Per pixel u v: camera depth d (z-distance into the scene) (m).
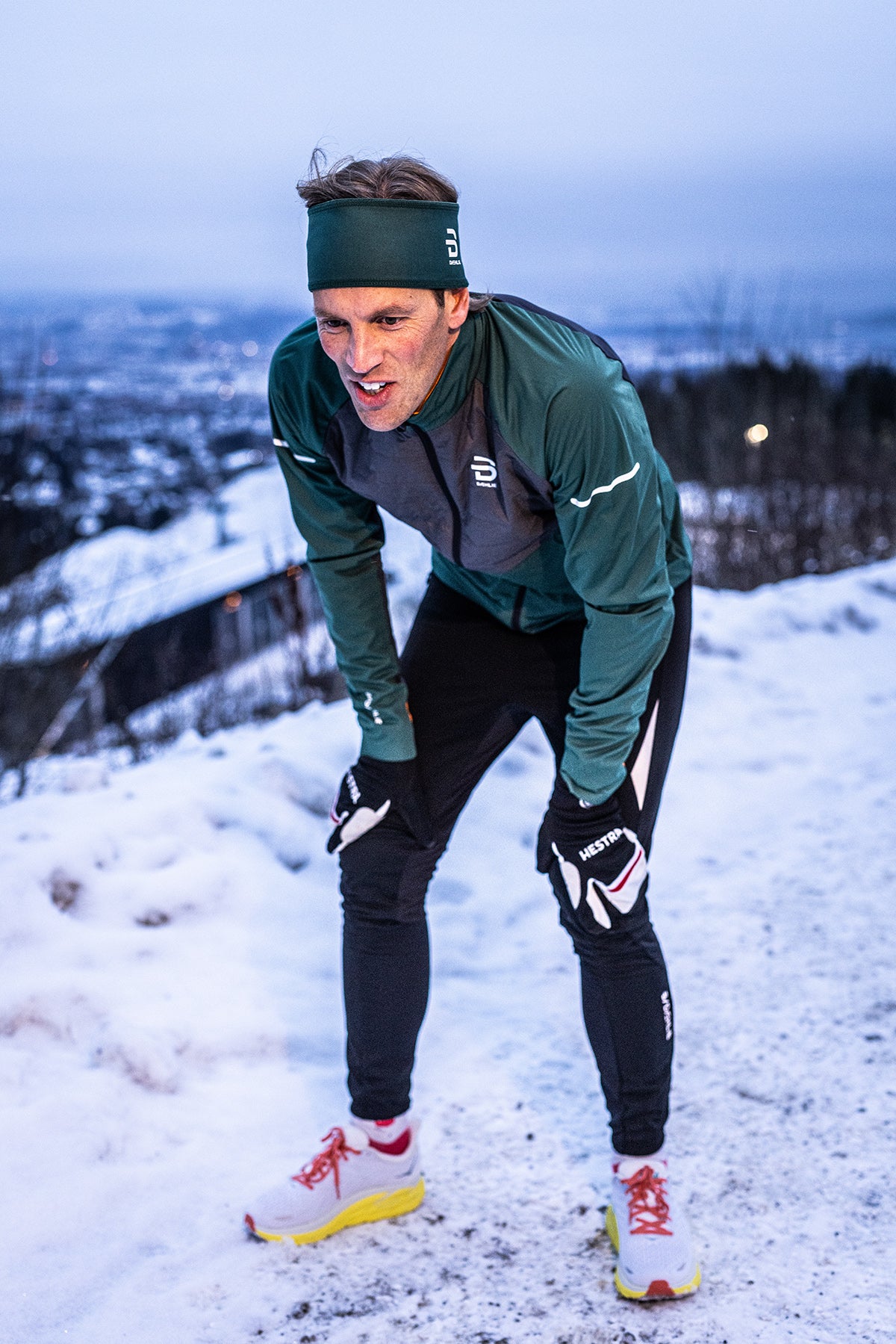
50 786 5.35
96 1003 2.50
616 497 1.58
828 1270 1.88
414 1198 2.05
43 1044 2.41
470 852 3.56
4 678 6.04
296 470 1.88
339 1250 1.96
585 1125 2.29
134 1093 2.29
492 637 1.98
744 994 2.75
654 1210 1.88
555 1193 2.10
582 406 1.56
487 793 3.89
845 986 2.75
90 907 2.84
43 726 6.05
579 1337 1.76
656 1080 1.90
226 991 2.66
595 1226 2.02
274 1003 2.66
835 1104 2.31
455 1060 2.52
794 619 5.84
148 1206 2.03
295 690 5.52
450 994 2.79
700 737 4.55
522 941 3.08
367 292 1.48
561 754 1.91
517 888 3.37
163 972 2.68
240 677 6.34
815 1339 1.73
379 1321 1.80
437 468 1.72
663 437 9.38
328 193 1.50
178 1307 1.81
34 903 2.74
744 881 3.36
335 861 3.32
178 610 7.14
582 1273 1.91
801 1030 2.58
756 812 3.89
